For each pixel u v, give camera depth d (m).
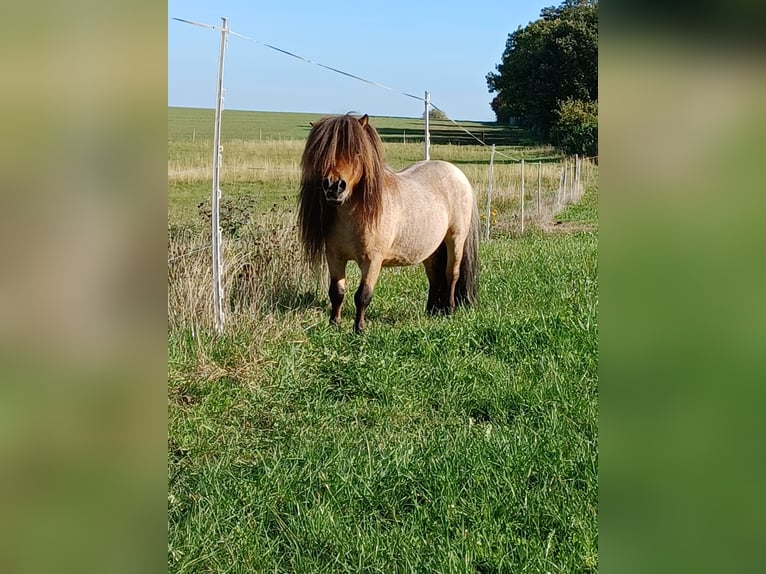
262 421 4.29
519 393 4.58
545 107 48.41
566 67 47.62
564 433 3.99
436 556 2.86
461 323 5.90
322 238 6.00
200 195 16.31
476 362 5.11
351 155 5.45
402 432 4.11
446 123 57.88
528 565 2.80
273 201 15.39
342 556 2.89
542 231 14.15
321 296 7.15
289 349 5.27
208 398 4.44
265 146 28.05
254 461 3.73
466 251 7.25
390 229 6.14
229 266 6.36
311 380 4.80
